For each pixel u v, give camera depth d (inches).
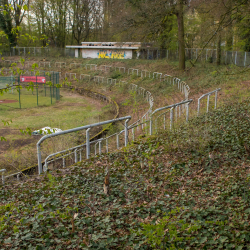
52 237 171.8
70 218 186.7
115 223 181.9
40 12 2144.4
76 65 1987.0
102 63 1894.7
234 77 850.1
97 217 191.3
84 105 1208.8
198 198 217.6
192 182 247.4
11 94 1437.0
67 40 2674.7
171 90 1039.6
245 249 147.5
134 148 346.6
